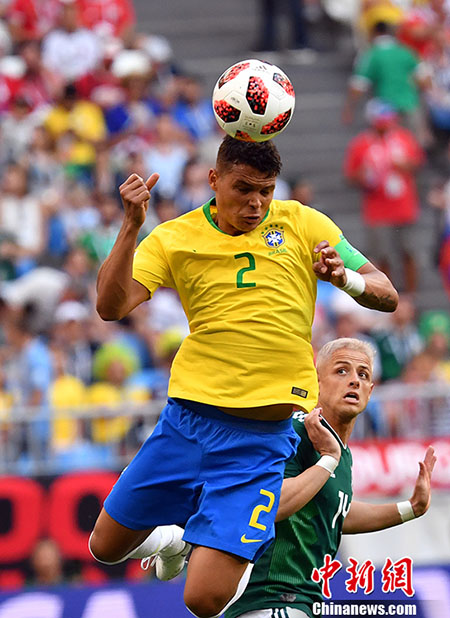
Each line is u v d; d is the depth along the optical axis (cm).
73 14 5181
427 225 5288
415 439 3484
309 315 1753
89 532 3316
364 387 1931
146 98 5100
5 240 4369
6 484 3294
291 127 5681
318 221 1755
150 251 1750
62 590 2911
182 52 6050
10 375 3634
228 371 1719
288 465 1881
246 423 1736
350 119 5444
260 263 1722
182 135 4953
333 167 5525
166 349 3772
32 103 4912
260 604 1886
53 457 3341
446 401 3531
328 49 6106
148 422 3403
